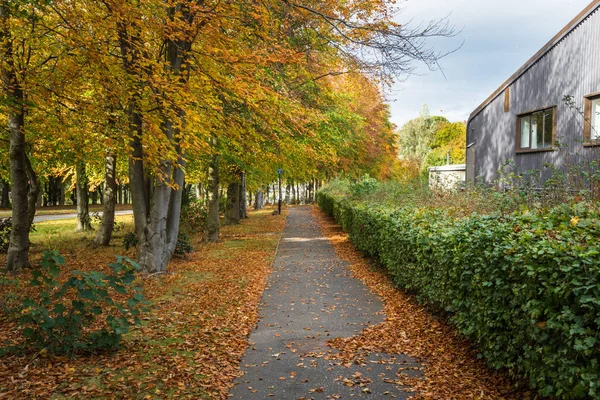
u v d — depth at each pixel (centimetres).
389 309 804
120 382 473
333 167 2748
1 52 826
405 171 4759
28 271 1150
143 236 1138
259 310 821
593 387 303
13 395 426
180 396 450
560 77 1419
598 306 310
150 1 773
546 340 367
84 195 2262
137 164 1120
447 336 623
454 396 439
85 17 762
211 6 776
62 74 868
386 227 1022
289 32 930
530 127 1580
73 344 523
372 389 468
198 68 870
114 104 878
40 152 1332
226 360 558
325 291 970
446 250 604
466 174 2009
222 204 3316
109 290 930
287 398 452
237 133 1067
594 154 1045
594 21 1285
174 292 941
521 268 406
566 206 534
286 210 4484
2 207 4328
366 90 1150
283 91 1064
